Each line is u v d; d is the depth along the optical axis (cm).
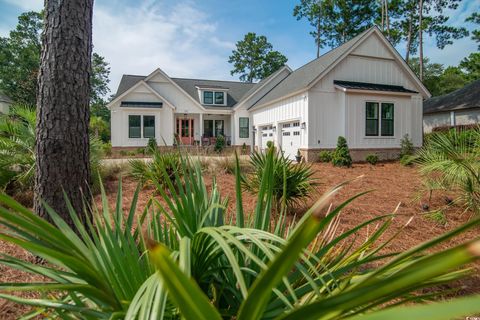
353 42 1330
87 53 309
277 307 123
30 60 3284
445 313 42
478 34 2658
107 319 106
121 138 1903
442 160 455
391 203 554
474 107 1958
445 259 49
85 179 310
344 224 430
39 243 112
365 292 59
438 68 4053
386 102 1327
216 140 2094
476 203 439
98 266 118
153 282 96
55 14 290
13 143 575
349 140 1277
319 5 3231
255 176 487
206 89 2231
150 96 1988
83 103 307
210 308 57
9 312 214
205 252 127
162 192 154
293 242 57
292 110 1427
